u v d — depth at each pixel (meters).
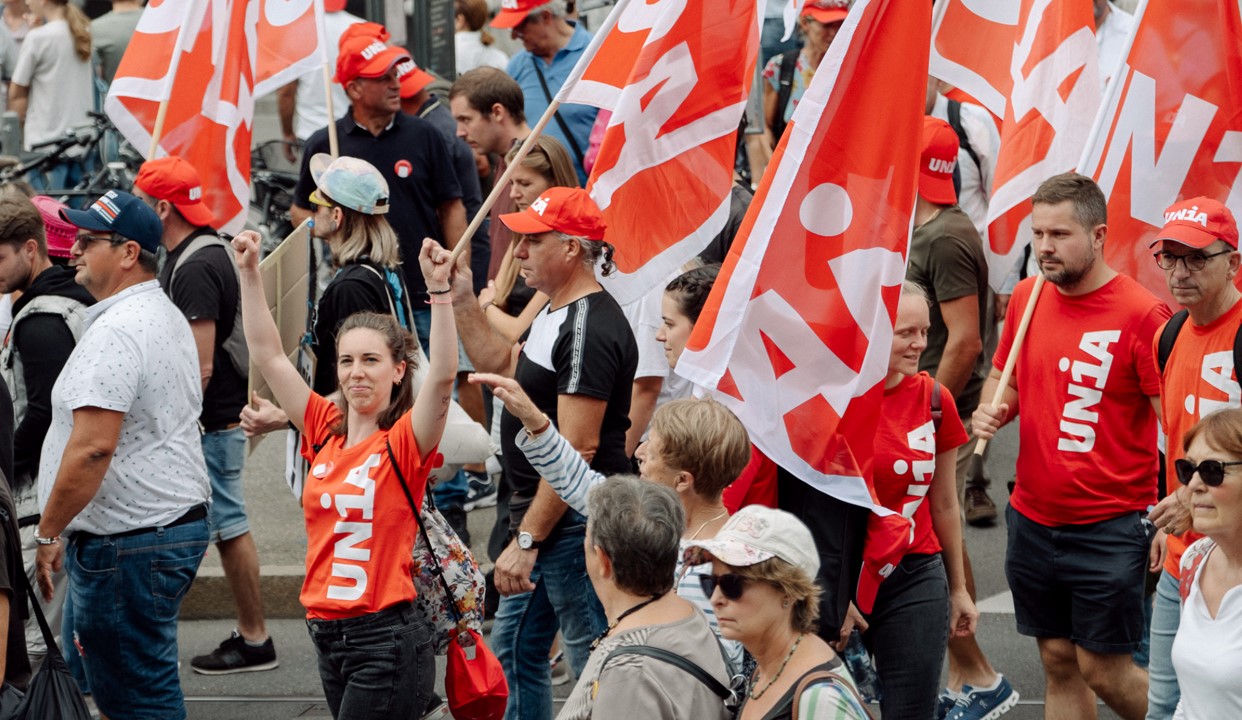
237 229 10.18
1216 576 5.45
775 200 6.55
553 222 6.72
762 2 7.91
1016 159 8.32
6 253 7.36
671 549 4.77
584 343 6.70
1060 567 7.16
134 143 10.09
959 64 8.59
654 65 7.70
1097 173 7.68
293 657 9.21
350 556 6.14
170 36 10.08
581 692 4.78
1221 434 5.34
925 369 9.39
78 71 15.68
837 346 6.51
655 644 4.66
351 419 6.32
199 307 8.34
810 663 4.50
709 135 7.87
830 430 6.42
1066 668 7.40
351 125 10.59
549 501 6.64
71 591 7.14
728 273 6.55
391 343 6.24
